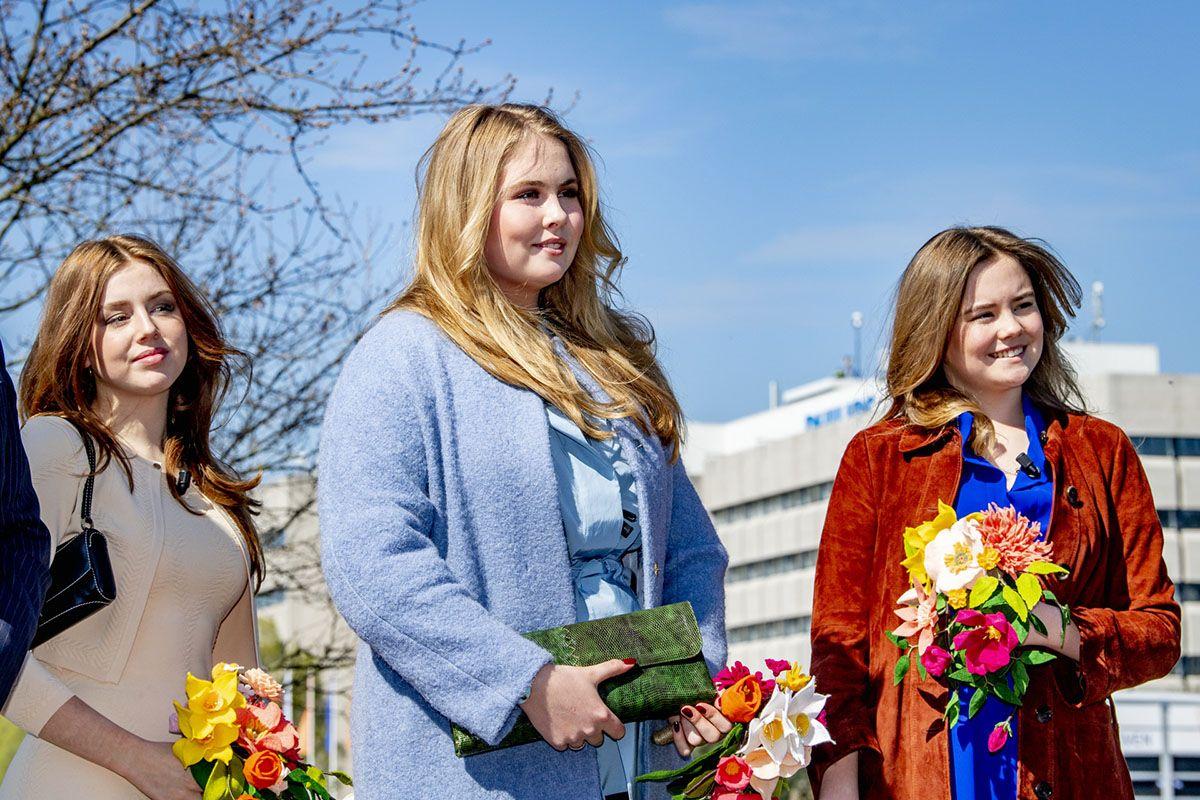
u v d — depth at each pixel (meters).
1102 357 81.00
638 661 3.08
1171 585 3.89
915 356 4.03
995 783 3.65
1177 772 47.12
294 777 3.20
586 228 3.67
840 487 4.06
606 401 3.44
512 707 2.92
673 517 3.60
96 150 8.35
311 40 8.47
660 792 3.30
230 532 3.88
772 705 3.17
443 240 3.41
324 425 3.24
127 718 3.51
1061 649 3.59
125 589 3.59
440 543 3.16
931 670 3.48
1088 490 3.92
